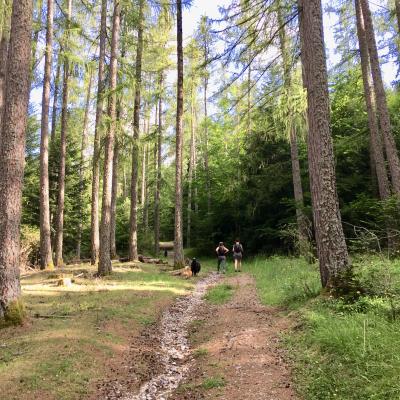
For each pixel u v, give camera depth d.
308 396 4.70
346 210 15.19
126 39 21.08
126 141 17.61
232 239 27.33
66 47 19.42
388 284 7.37
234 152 24.09
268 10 9.73
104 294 11.92
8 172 8.30
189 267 17.73
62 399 5.22
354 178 19.50
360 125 20.61
